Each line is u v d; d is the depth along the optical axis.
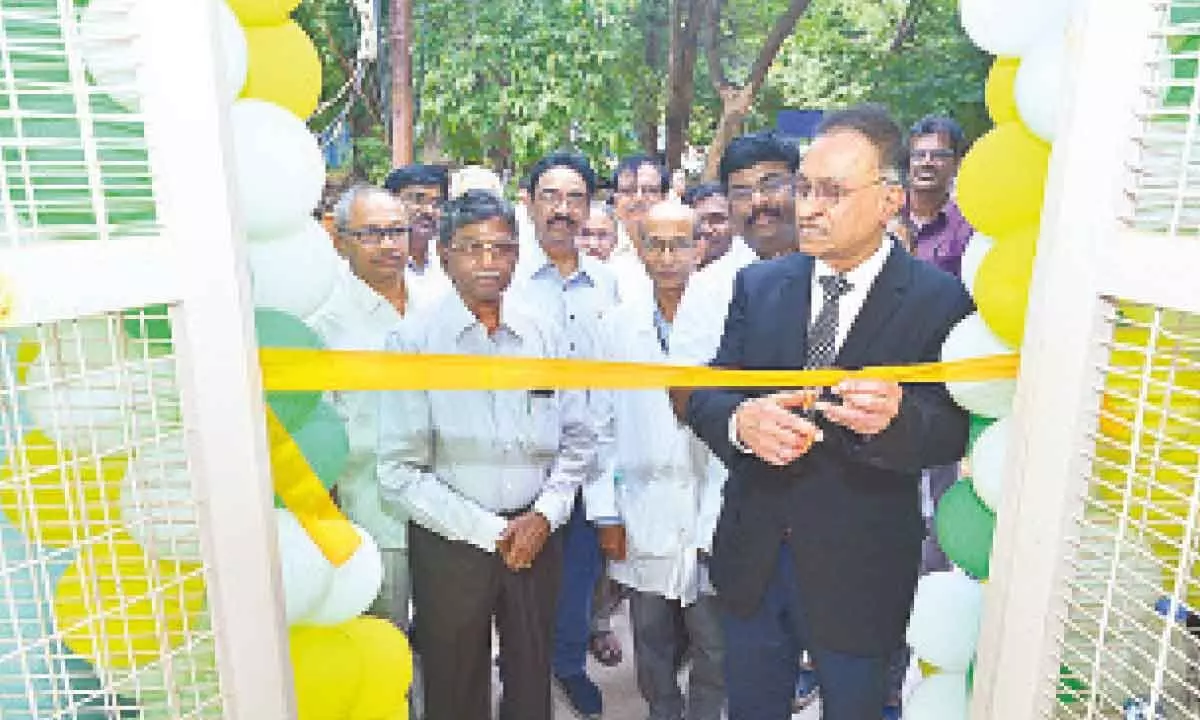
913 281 1.52
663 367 1.57
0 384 1.19
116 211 1.19
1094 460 1.22
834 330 1.54
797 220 1.51
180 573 1.28
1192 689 1.11
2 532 1.23
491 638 1.71
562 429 1.61
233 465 1.19
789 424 1.58
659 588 1.69
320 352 1.46
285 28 1.37
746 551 1.66
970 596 1.59
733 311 1.56
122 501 1.23
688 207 1.50
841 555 1.64
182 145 1.07
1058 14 1.28
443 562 1.65
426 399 1.57
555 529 1.65
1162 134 1.07
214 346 1.14
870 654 1.68
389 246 1.48
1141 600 1.27
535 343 1.55
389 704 1.62
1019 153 1.37
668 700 1.76
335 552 1.46
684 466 1.63
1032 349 1.27
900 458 1.58
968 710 1.60
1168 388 1.09
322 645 1.52
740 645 1.72
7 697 1.10
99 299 1.00
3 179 0.99
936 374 1.54
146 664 1.29
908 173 1.47
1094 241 1.14
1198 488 1.06
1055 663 1.31
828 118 1.46
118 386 1.14
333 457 1.53
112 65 1.07
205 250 1.11
